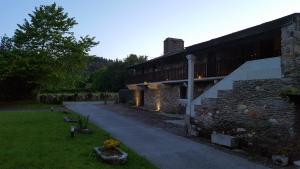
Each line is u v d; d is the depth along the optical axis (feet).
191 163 32.35
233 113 43.34
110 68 172.65
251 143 39.55
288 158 32.91
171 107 84.99
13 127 46.93
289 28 35.73
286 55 35.78
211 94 48.16
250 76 40.65
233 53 59.62
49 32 109.09
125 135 47.93
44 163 26.40
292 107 34.58
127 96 127.44
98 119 68.28
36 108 95.35
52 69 106.32
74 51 109.50
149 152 36.78
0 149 30.94
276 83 36.76
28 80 109.50
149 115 78.07
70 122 56.03
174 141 43.96
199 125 50.19
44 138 38.19
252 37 44.60
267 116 37.70
